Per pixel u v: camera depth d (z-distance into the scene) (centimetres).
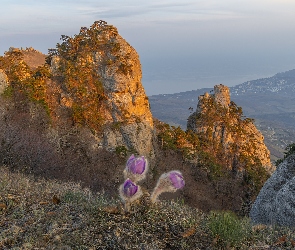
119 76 3622
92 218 504
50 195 629
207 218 595
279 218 973
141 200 538
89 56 3728
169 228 508
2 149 2147
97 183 2403
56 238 450
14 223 498
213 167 3997
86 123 3347
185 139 4225
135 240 462
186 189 3406
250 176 4216
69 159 2750
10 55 3484
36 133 2709
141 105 3803
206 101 4781
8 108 2936
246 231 566
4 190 625
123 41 3916
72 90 3447
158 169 3581
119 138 3481
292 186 966
